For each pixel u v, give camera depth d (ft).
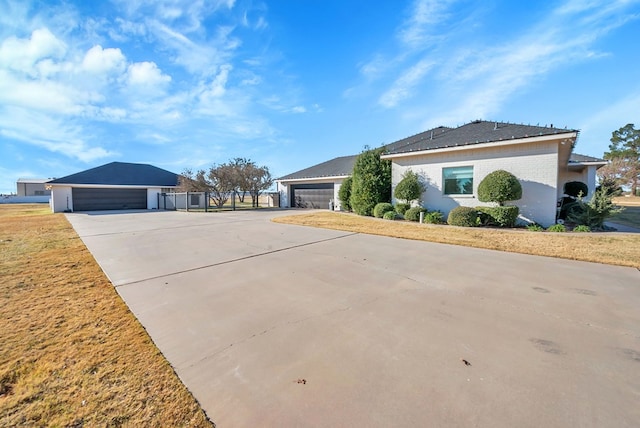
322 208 71.61
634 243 21.83
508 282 13.62
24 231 33.65
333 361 7.47
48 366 7.33
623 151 130.21
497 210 31.40
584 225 29.73
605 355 7.61
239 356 7.77
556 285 13.12
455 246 22.02
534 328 9.13
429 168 39.19
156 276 15.21
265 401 6.06
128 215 57.93
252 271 15.89
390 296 12.00
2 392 6.40
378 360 7.48
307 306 11.08
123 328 9.42
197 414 5.72
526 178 31.71
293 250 21.09
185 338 8.76
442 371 6.97
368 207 45.96
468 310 10.55
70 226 38.52
